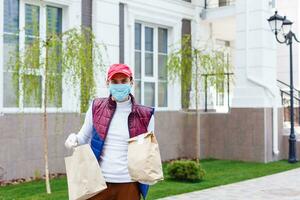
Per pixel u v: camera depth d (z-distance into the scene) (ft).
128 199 12.37
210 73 34.47
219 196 24.81
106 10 34.53
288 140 41.39
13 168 28.17
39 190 25.52
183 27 42.83
